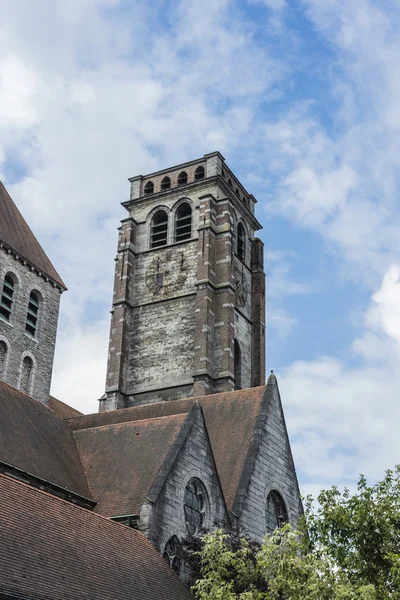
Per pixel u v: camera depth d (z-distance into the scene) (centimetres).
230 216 8325
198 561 3541
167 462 3888
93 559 3061
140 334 8012
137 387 7769
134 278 8356
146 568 3350
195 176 8694
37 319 6750
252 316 8556
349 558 3222
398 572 3008
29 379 6512
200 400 5316
